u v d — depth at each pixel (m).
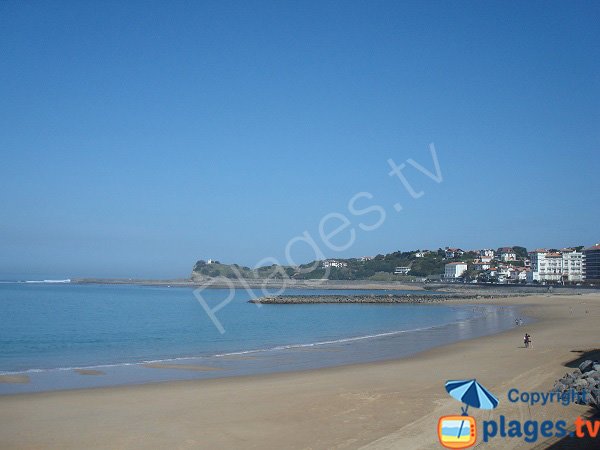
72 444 12.54
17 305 79.00
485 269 173.12
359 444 11.98
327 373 22.70
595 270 155.75
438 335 40.38
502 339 35.75
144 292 135.00
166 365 26.06
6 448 12.27
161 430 13.60
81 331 44.91
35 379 22.06
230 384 20.31
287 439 12.58
